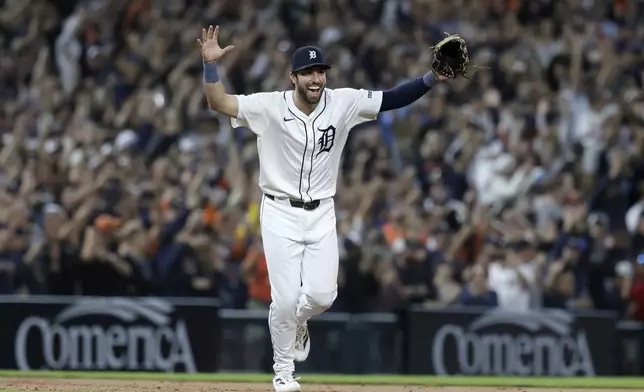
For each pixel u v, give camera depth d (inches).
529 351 1536.7
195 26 2058.3
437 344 1507.1
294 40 2075.5
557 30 2225.6
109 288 1425.9
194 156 1759.4
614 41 2222.0
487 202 1845.5
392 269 1540.4
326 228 895.1
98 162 1594.5
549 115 2048.5
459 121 1947.6
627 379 1428.4
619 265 1702.8
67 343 1400.1
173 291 1450.5
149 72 1923.0
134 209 1499.8
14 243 1424.7
